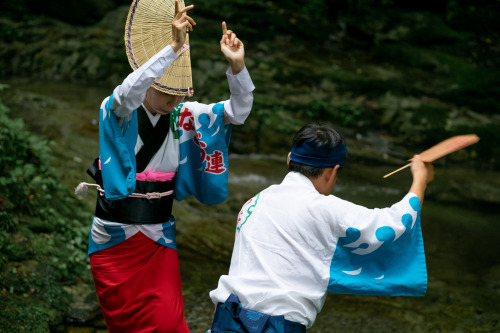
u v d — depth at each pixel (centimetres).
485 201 1042
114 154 397
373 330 611
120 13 1728
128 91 368
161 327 417
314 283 321
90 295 618
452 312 661
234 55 384
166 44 392
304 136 336
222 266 740
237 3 1767
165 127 414
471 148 1243
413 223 321
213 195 431
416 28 1622
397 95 1387
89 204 814
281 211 329
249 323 312
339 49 1658
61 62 1541
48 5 1705
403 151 1270
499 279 751
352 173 1138
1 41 1577
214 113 410
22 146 771
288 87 1441
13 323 515
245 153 1220
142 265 424
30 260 620
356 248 320
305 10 1795
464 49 1558
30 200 708
